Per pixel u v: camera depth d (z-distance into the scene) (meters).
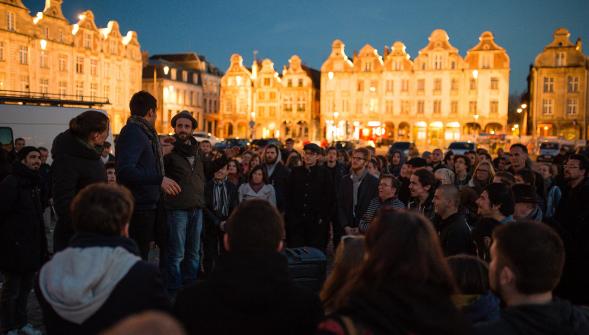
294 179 10.02
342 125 74.06
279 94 80.00
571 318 2.86
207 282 2.95
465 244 5.62
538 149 47.94
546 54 65.44
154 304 3.16
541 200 8.66
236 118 81.50
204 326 2.81
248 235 2.90
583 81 64.06
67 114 21.42
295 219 9.91
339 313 2.45
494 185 5.81
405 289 2.38
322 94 75.62
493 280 3.00
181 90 78.44
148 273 3.19
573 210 7.09
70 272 3.05
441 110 70.44
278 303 2.81
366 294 2.41
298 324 2.88
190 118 8.18
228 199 9.51
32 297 7.88
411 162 10.34
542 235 2.87
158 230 6.27
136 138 5.75
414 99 71.56
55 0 57.75
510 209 5.70
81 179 5.35
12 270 6.09
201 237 9.53
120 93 68.00
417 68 71.25
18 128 20.00
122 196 3.27
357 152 9.23
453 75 69.81
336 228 10.45
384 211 2.65
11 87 52.16
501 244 2.93
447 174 8.42
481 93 68.88
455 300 3.46
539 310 2.80
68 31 59.47
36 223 6.30
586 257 5.96
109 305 3.04
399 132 73.12
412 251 2.42
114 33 67.00
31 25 54.25
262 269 2.82
